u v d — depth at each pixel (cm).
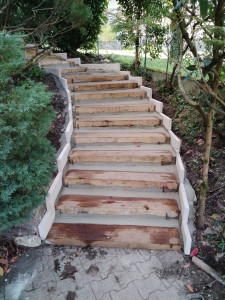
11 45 216
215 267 253
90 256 269
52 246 282
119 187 341
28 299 224
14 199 240
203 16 208
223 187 330
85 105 475
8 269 253
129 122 432
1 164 227
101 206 309
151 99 492
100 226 296
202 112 261
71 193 335
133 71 700
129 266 256
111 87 530
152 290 231
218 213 307
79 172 353
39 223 279
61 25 682
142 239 277
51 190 300
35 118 243
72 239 279
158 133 413
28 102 207
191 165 376
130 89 539
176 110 502
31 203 245
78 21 531
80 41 768
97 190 340
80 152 380
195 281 240
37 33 499
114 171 355
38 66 551
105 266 256
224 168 352
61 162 342
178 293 228
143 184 333
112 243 277
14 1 537
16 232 274
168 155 364
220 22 227
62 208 312
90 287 235
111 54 840
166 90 576
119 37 678
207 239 281
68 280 242
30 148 246
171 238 278
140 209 304
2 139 215
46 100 236
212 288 233
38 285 237
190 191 333
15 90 223
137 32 561
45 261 263
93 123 430
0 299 224
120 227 294
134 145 400
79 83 545
